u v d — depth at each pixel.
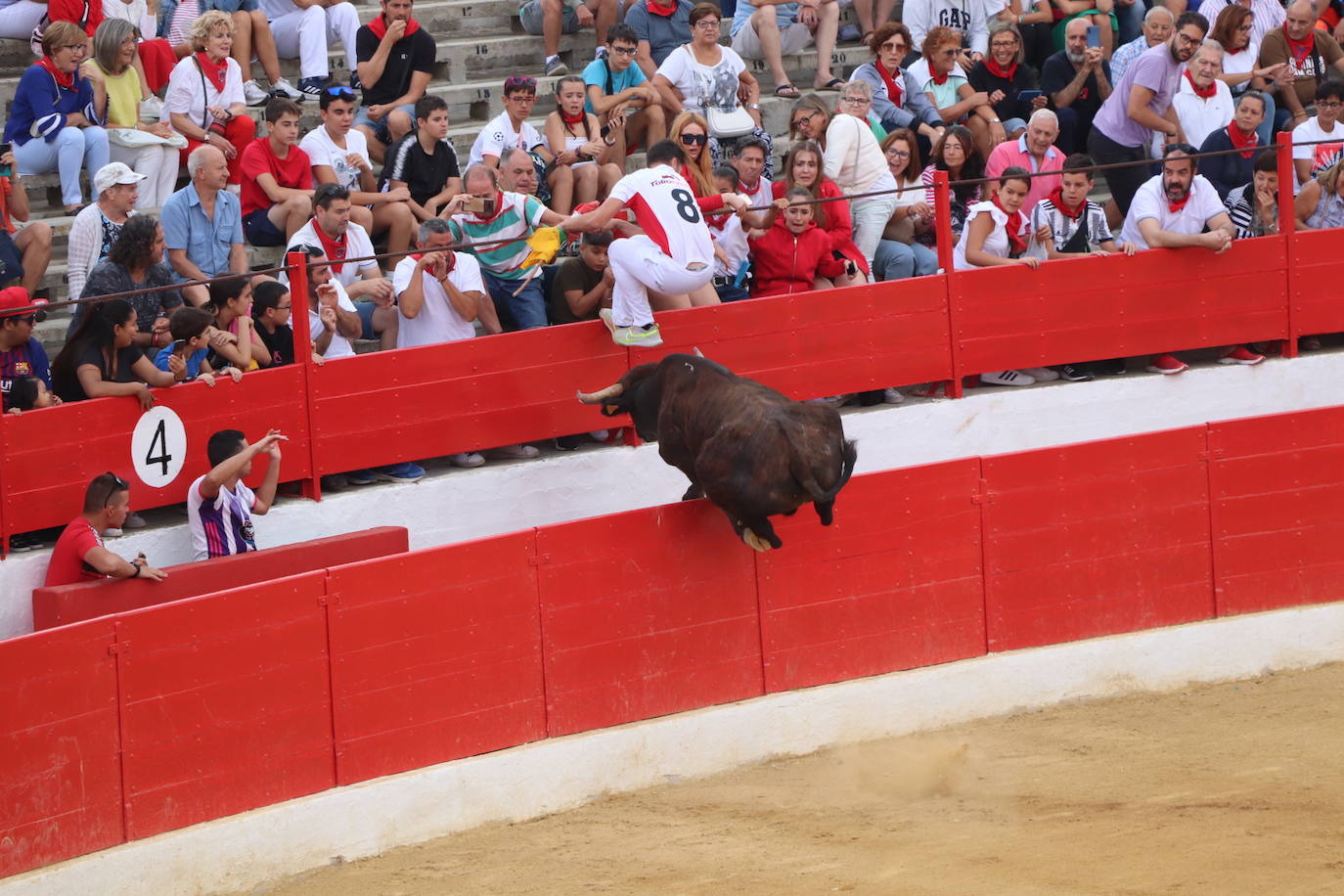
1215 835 16.28
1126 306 24.83
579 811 19.33
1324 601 23.16
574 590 19.62
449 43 29.16
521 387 21.84
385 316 21.97
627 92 25.91
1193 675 22.44
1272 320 25.53
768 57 29.36
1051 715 21.61
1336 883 14.57
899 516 21.22
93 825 16.75
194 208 21.97
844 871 16.14
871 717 21.00
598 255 22.02
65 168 23.69
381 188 24.58
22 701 16.20
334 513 20.91
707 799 19.30
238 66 25.28
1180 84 27.58
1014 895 14.75
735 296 23.95
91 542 18.05
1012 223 24.30
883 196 24.67
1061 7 30.23
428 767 18.88
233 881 17.44
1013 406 24.48
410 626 18.70
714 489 18.16
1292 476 22.89
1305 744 19.58
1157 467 22.36
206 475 19.08
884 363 23.73
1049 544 21.98
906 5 30.14
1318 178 25.73
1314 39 29.67
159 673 17.14
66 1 25.11
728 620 20.45
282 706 17.97
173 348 19.78
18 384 18.72
